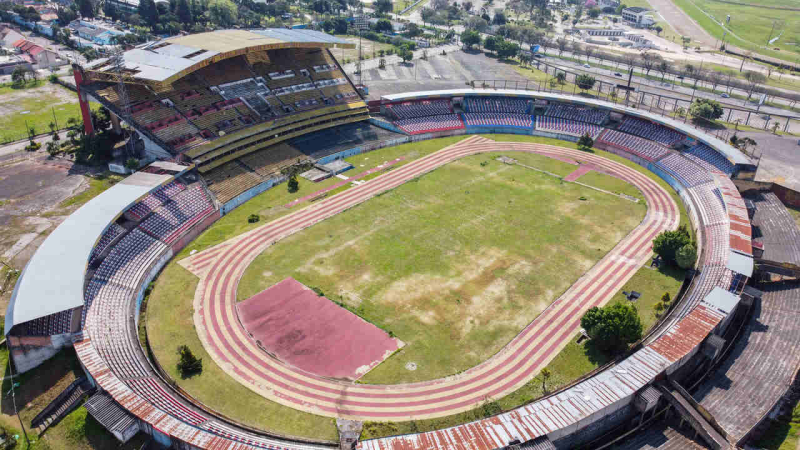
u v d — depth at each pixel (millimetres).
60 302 75562
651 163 143125
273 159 139625
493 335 82625
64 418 66062
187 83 143375
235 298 90625
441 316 86500
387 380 74250
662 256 100500
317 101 160125
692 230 113250
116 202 102000
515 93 172250
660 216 118875
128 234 100625
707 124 174875
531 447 59438
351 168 141625
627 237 110062
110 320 80875
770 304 87688
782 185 123875
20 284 78562
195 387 72625
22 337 71062
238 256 102438
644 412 66438
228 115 141125
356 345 80312
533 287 93938
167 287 93438
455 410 69688
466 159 148375
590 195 128375
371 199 124875
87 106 135750
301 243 106750
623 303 90000
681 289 93750
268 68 161000
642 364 69875
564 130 164500
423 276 96625
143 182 111688
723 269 91250
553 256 103125
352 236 109375
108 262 92625
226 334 82438
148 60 133250
